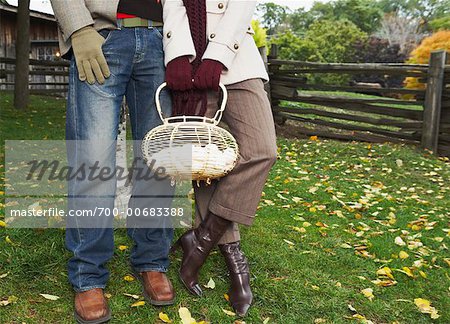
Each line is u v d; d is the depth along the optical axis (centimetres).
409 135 673
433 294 243
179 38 192
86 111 185
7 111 859
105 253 197
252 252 269
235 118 205
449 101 634
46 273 228
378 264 276
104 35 187
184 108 198
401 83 1892
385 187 467
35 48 1375
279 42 2098
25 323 191
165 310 206
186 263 218
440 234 335
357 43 2394
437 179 508
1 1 970
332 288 237
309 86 774
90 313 188
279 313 211
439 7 3094
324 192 427
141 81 198
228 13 196
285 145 637
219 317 204
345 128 732
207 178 188
